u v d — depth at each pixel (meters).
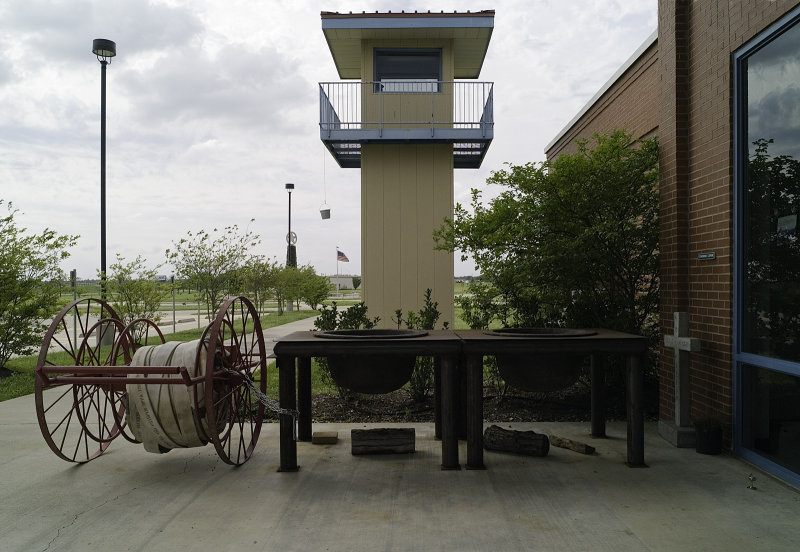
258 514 4.07
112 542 3.63
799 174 4.41
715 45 5.52
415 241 14.48
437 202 14.51
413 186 14.54
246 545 3.57
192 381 4.67
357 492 4.52
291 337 5.45
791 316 4.51
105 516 4.06
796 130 4.46
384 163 14.56
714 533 3.70
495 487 4.62
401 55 14.91
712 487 4.56
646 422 6.90
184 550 3.51
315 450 5.80
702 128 5.77
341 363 5.54
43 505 4.28
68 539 3.68
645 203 7.43
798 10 4.34
